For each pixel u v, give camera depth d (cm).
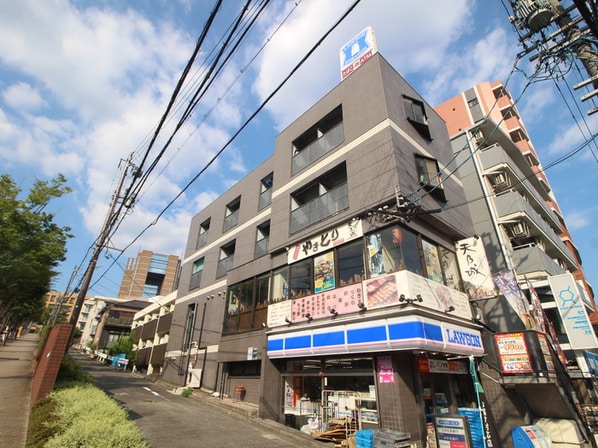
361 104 1137
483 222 1477
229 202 1909
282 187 1367
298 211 1248
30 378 1234
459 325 914
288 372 1073
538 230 1575
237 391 1280
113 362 2903
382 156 986
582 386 1179
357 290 893
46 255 1513
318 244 1089
